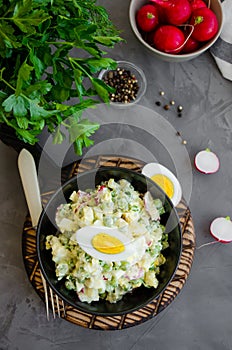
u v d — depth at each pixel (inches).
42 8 15.9
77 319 19.8
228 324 21.8
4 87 16.8
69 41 16.7
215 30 21.5
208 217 22.2
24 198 21.8
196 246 22.0
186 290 21.8
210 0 21.9
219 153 22.7
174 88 22.9
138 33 21.8
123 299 19.6
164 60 22.5
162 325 21.6
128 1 23.0
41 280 19.8
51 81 18.4
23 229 20.0
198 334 21.7
